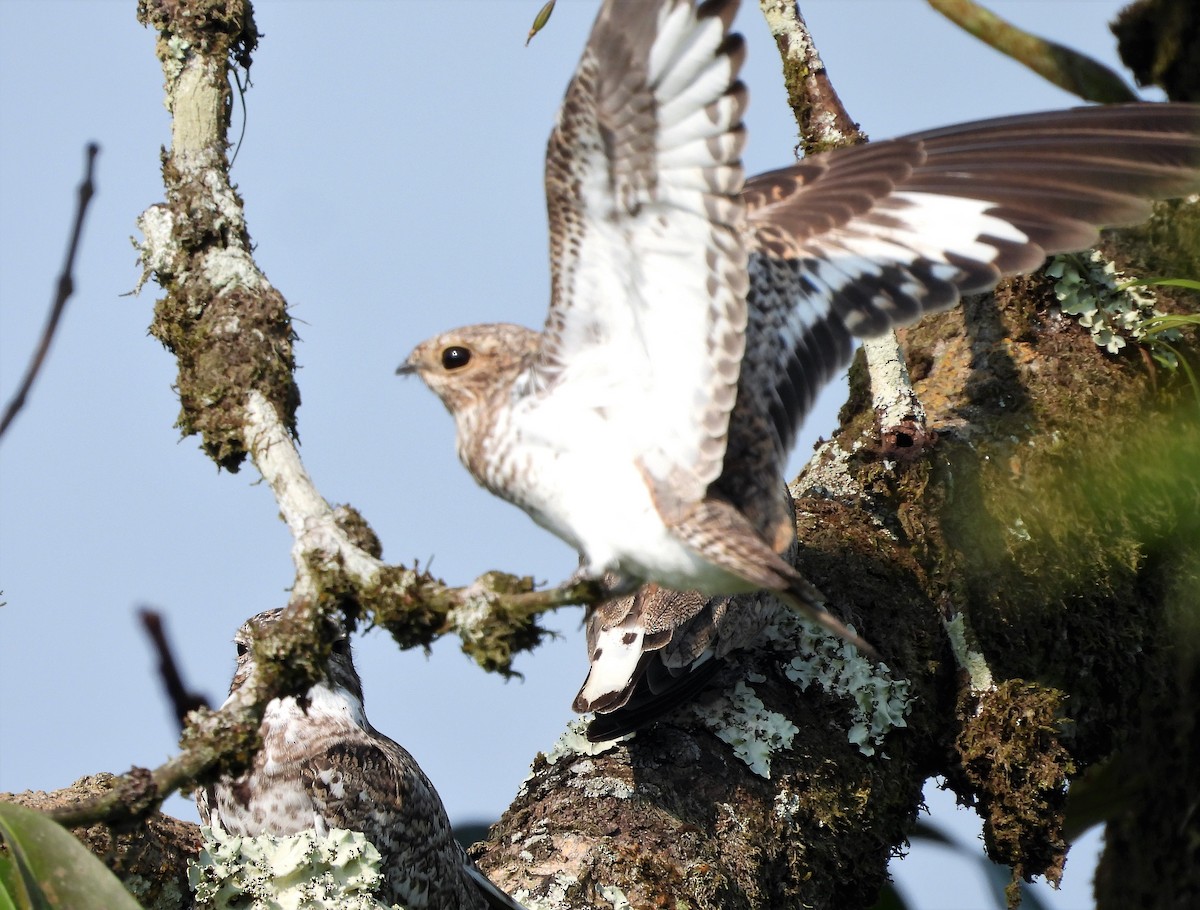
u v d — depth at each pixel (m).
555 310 6.55
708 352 6.34
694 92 5.82
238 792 10.62
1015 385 11.01
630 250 6.25
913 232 7.70
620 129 5.94
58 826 6.01
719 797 8.99
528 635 6.53
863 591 10.20
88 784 8.62
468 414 7.13
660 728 9.43
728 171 5.87
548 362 6.69
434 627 6.57
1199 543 10.04
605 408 6.61
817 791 9.24
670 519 6.54
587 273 6.39
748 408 7.33
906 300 7.56
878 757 9.62
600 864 8.35
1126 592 10.38
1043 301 11.34
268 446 7.30
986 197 7.69
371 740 10.83
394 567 6.60
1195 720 10.58
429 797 10.89
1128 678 10.37
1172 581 10.34
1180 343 11.11
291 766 10.55
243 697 6.50
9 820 6.00
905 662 9.98
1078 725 10.27
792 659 9.85
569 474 6.67
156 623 7.45
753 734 9.34
